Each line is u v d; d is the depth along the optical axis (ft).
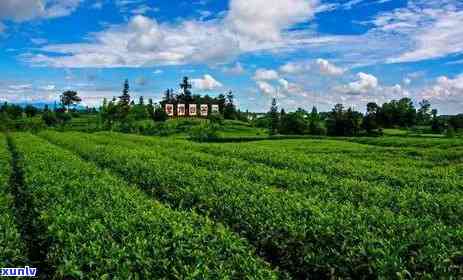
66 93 575.38
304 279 34.50
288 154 108.88
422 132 372.38
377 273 28.37
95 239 30.17
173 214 37.99
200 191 50.55
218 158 91.04
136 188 60.70
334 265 31.45
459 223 41.34
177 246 29.30
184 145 151.43
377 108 458.50
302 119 351.87
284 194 47.88
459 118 372.99
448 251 29.50
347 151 142.41
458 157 118.83
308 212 39.32
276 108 512.63
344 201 48.01
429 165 101.30
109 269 25.73
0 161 76.64
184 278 24.89
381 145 184.55
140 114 392.27
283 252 36.14
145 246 28.55
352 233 33.22
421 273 27.50
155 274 25.64
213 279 25.09
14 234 31.73
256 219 39.70
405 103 452.76
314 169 83.66
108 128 349.61
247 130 374.22
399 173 75.00
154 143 164.55
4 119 339.16
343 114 352.90
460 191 58.65
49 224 34.65
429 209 44.52
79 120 475.72
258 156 103.81
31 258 35.76
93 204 39.81
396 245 30.50
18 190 60.39
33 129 332.60
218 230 33.53
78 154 112.68
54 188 46.60
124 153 96.32
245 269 26.94
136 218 34.96
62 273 26.05
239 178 60.90
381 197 48.85
